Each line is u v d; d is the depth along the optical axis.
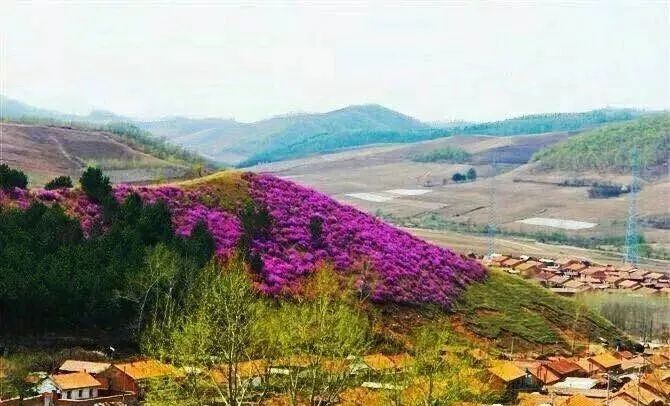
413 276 161.00
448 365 83.94
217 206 157.00
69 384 95.25
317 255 152.50
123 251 122.75
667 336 187.38
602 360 146.50
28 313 110.00
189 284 112.81
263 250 145.88
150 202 147.75
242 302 80.75
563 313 175.75
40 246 117.88
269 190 171.75
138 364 100.56
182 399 73.25
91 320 113.75
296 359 76.94
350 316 99.81
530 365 136.00
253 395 77.81
